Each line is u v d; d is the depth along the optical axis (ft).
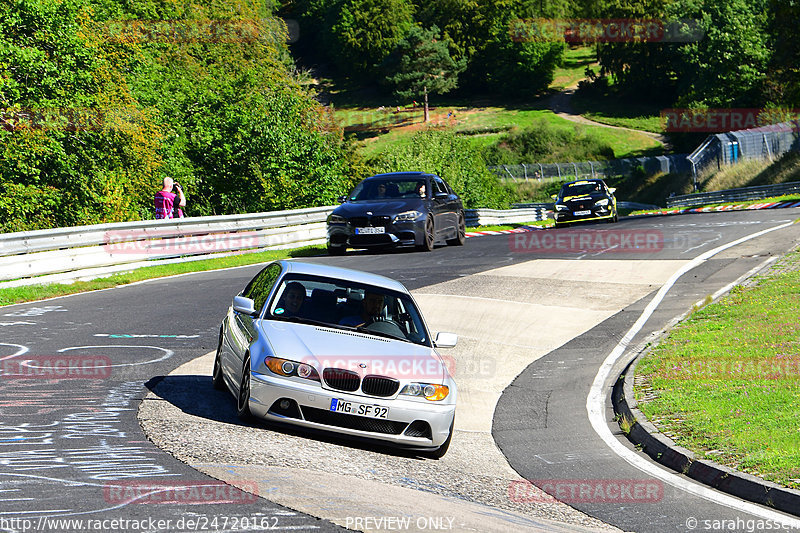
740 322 48.57
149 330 45.03
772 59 303.89
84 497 18.88
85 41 110.32
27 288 57.16
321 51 644.27
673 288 61.98
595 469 28.68
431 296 60.39
